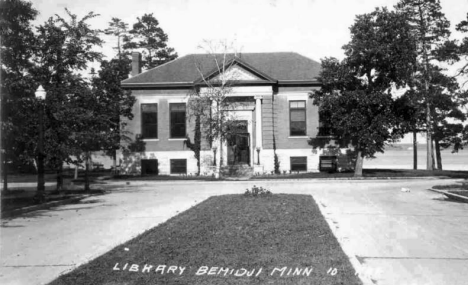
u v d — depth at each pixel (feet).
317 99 121.80
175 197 73.67
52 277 24.94
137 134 135.33
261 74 129.49
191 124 134.51
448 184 93.50
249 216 43.55
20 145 69.21
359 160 119.34
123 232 39.32
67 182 120.37
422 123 125.80
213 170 127.03
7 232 41.09
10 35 62.08
